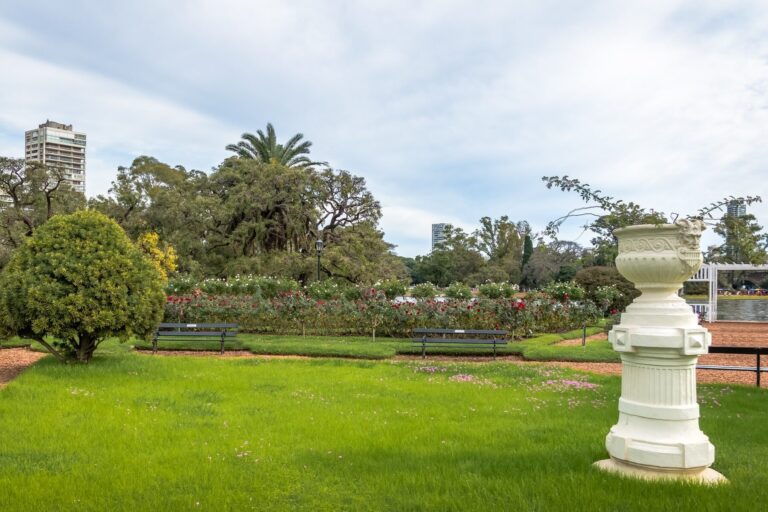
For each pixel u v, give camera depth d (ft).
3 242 87.76
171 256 95.66
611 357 40.65
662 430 13.64
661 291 14.34
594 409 23.21
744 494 12.49
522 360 42.22
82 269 32.07
